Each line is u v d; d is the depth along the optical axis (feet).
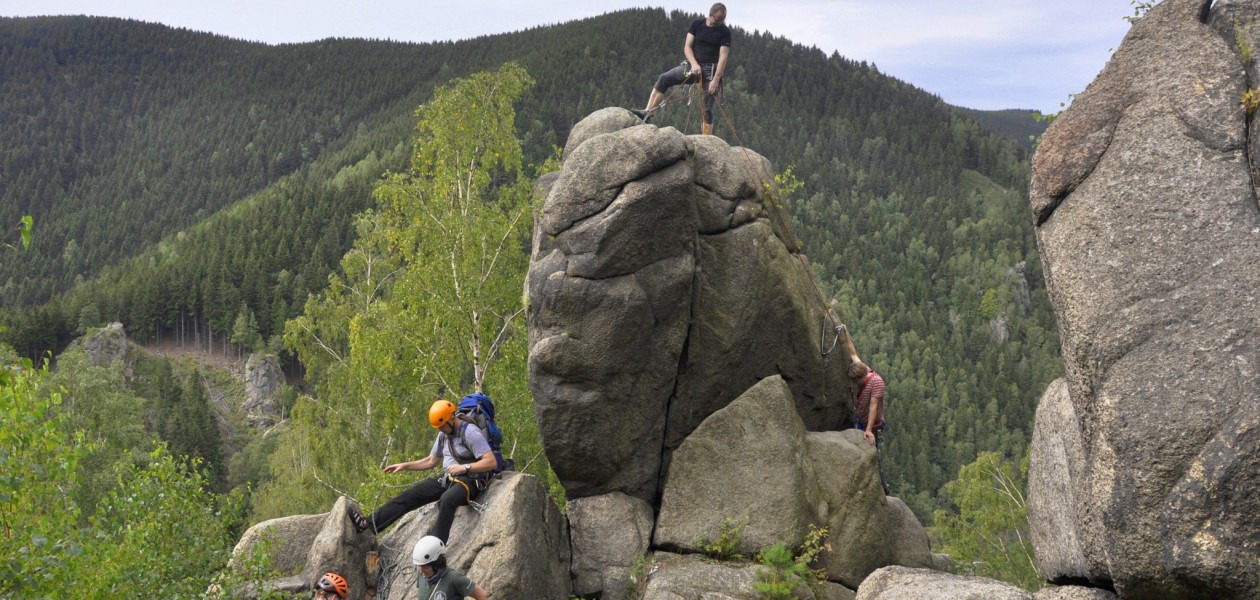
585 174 38.32
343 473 99.40
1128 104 25.39
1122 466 22.06
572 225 38.45
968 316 641.40
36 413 25.30
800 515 37.91
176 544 37.14
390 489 81.25
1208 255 22.74
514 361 82.33
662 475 41.24
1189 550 20.94
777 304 42.06
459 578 29.94
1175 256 23.02
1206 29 25.66
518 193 91.76
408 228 90.94
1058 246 24.84
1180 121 24.44
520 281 86.43
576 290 38.04
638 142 37.78
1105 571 23.97
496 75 93.91
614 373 38.75
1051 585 28.89
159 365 510.58
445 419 35.50
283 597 33.55
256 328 549.95
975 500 138.21
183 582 35.29
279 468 140.77
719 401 41.81
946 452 458.50
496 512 34.14
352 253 123.03
